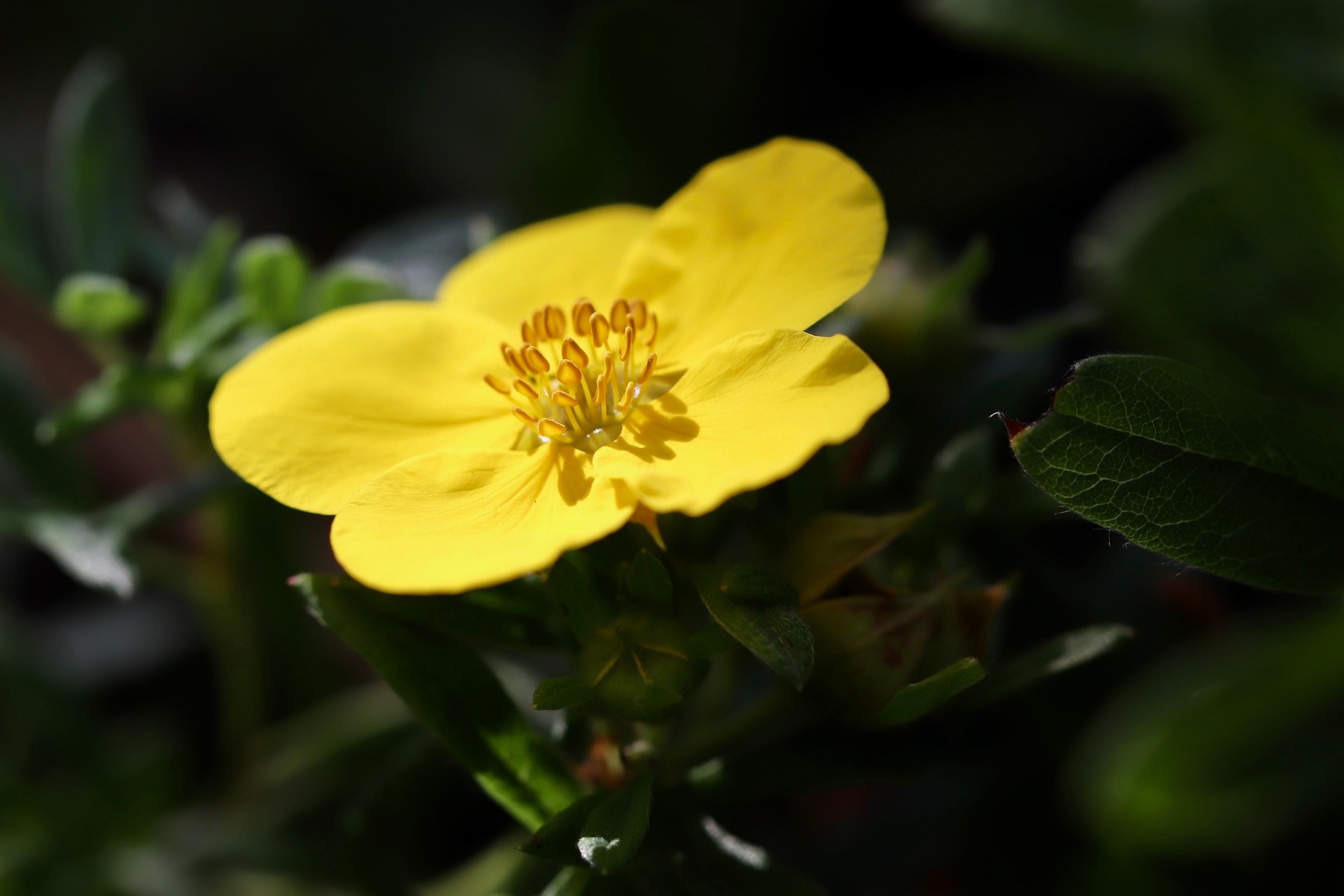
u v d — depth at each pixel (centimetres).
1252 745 18
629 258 17
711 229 17
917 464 18
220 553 20
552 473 16
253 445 16
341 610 16
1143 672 19
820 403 15
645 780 16
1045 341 19
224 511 20
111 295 19
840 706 16
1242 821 19
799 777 17
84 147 20
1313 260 21
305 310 18
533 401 16
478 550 15
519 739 16
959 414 18
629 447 16
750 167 17
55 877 20
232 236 19
